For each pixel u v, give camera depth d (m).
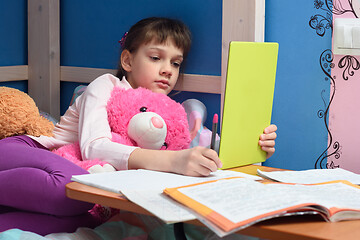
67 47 1.88
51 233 1.05
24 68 1.93
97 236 1.04
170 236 1.04
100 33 1.79
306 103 1.43
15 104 1.38
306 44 1.41
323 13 1.38
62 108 1.92
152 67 1.48
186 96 1.60
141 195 0.79
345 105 1.39
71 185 0.88
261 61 1.13
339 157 1.41
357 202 0.74
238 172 1.01
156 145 1.30
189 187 0.80
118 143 1.17
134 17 1.69
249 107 1.13
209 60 1.52
